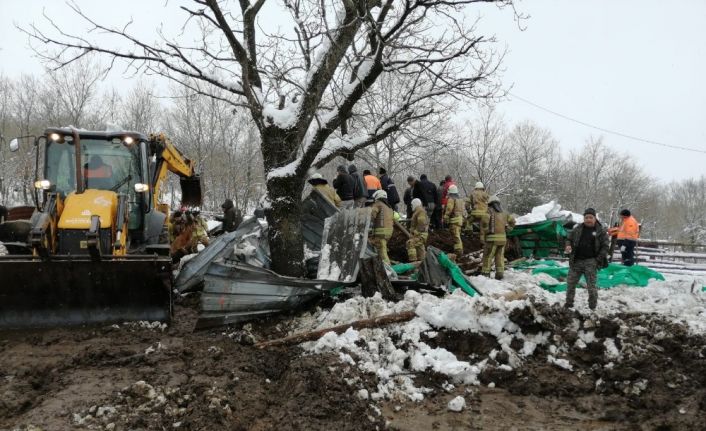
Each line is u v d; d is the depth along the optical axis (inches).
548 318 291.6
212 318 290.8
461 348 276.4
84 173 363.3
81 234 307.0
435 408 230.1
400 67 320.2
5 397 211.2
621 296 401.4
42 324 288.0
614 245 664.4
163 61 328.5
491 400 240.5
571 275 343.6
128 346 269.6
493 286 408.8
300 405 213.8
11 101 1529.3
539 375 259.9
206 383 225.0
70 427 189.9
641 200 2375.7
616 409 231.8
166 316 300.7
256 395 223.9
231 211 600.4
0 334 281.7
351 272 332.2
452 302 287.0
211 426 194.4
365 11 295.6
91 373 237.8
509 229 538.0
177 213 566.6
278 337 293.9
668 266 633.6
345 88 328.8
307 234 399.9
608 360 268.5
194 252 540.7
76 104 1523.1
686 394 238.2
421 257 477.4
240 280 299.0
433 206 616.4
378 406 226.8
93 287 289.3
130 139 368.8
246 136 1542.8
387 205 428.8
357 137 345.1
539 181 1892.2
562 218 623.8
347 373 235.3
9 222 341.4
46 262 280.2
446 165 1470.2
